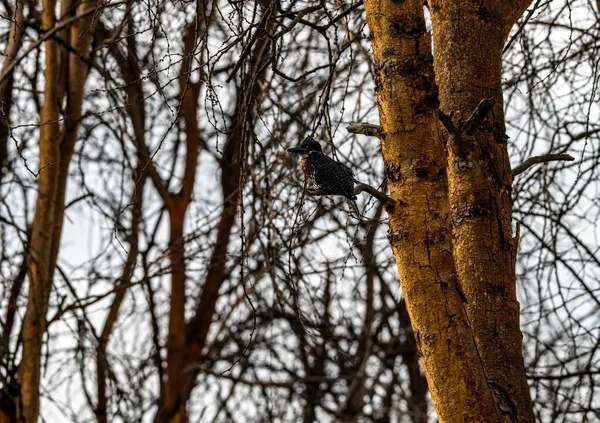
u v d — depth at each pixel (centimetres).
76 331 1362
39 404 1326
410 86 711
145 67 1348
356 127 730
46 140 1412
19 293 1374
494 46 851
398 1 721
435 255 685
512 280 781
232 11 847
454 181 800
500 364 742
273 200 1066
